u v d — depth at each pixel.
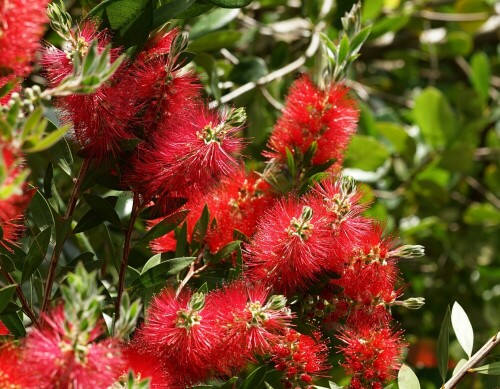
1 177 0.66
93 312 0.70
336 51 0.91
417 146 1.60
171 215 0.85
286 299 0.81
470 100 1.67
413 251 0.85
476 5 1.74
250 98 1.23
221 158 0.82
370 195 1.29
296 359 0.84
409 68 1.92
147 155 0.83
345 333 0.87
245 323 0.80
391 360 0.85
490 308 1.60
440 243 1.63
